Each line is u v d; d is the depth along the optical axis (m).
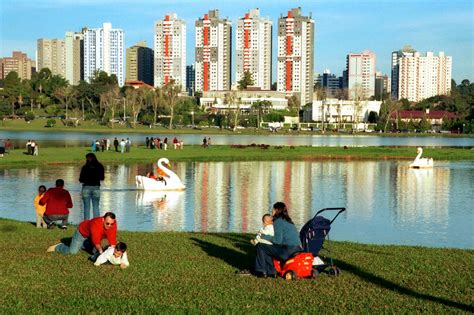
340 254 18.73
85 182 24.77
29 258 16.95
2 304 12.53
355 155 83.56
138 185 45.59
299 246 15.16
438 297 13.55
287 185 50.03
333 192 45.88
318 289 14.02
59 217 23.97
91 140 116.38
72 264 16.28
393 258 18.14
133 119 193.62
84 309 12.23
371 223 32.31
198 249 19.12
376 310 12.39
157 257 17.53
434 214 35.56
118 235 22.31
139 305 12.52
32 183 47.38
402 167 69.31
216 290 13.77
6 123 183.00
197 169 63.25
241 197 42.16
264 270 15.14
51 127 174.00
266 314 12.02
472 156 85.56
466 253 19.52
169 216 33.56
